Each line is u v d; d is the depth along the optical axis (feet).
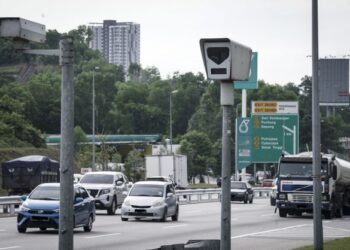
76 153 583.99
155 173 430.20
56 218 159.33
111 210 240.94
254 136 399.65
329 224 217.36
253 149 399.24
